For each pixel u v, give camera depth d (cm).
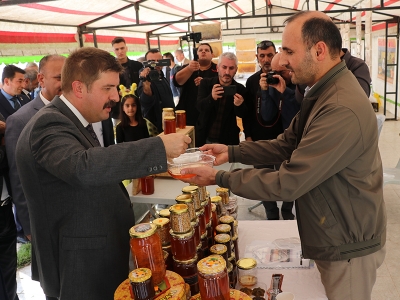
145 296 94
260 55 315
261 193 120
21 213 201
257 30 1489
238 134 340
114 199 132
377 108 942
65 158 108
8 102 407
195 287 114
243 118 329
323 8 1144
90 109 131
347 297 129
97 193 127
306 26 123
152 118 378
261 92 303
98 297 130
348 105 115
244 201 411
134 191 219
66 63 129
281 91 288
